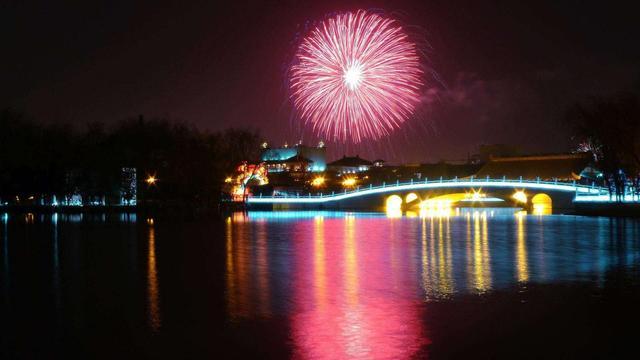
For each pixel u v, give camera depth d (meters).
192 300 29.98
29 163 129.88
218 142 155.62
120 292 32.38
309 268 41.56
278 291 32.22
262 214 144.25
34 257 48.97
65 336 23.39
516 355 20.53
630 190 121.25
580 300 29.23
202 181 144.12
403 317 25.81
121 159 139.38
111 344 22.33
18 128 129.88
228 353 21.11
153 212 139.75
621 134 105.50
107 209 136.25
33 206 138.75
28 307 28.59
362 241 63.97
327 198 171.75
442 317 25.75
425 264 43.50
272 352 21.11
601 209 120.56
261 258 47.88
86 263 44.94
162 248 56.34
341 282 35.16
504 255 49.12
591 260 45.22
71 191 139.25
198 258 48.00
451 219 113.94
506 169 187.62
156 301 29.78
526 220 107.00
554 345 21.58
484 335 22.88
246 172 164.00
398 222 104.25
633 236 67.88
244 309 27.78
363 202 169.88
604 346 21.44
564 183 147.88
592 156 126.12
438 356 20.47
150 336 23.30
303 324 24.81
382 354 20.72
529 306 27.86
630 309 27.11
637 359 20.09
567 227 85.25
